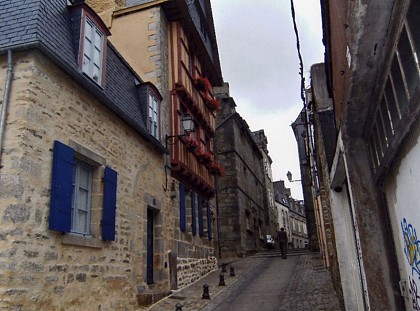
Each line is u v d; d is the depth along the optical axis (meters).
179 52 11.47
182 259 10.25
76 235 5.77
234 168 19.12
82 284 5.82
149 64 10.77
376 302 3.33
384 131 2.92
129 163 7.94
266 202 27.50
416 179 2.42
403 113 2.35
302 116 13.75
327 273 10.52
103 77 7.15
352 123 3.37
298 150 19.84
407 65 2.16
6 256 4.53
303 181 19.62
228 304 7.82
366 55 2.50
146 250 8.40
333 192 5.59
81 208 6.31
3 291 4.43
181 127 11.10
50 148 5.40
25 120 4.99
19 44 5.17
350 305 5.33
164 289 8.98
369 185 3.44
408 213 2.73
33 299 4.75
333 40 3.65
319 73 6.55
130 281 7.45
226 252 17.95
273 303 7.59
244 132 22.33
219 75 15.69
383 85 2.67
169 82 11.19
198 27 14.06
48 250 5.12
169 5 11.34
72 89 6.08
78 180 6.26
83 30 6.55
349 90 2.89
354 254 5.30
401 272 3.16
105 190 6.66
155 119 9.68
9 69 5.19
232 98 20.98
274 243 26.45
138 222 8.11
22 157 4.85
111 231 6.69
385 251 3.35
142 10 11.38
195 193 12.24
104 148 6.91
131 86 8.91
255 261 15.48
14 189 4.73
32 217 4.90
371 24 2.25
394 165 2.88
